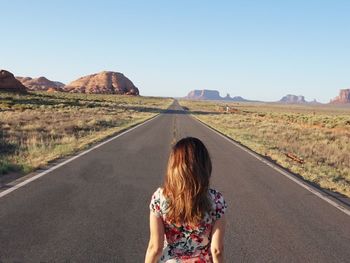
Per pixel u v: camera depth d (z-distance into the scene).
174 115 63.66
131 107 86.25
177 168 2.86
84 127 30.17
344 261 6.49
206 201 2.87
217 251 2.96
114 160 15.96
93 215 8.39
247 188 11.91
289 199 10.73
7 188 10.45
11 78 100.88
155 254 2.95
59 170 13.27
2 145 18.12
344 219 9.01
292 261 6.41
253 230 7.95
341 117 72.88
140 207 9.15
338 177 15.36
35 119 33.38
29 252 6.28
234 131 35.91
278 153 20.73
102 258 6.15
